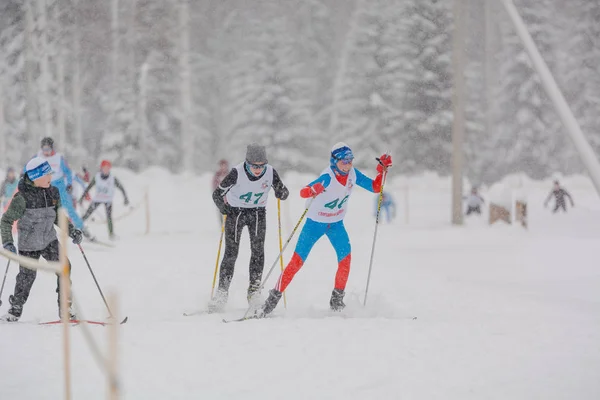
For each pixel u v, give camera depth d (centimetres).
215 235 3725
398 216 5728
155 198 6197
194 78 9100
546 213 5738
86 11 7725
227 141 9400
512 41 8694
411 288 1956
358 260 2592
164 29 7812
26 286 1455
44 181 1417
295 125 8775
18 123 7894
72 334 1248
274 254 2655
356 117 8912
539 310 1612
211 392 912
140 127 8175
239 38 9712
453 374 982
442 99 8406
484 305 1691
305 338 1204
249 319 1465
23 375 988
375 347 1138
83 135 9494
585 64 9069
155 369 1016
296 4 10038
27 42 7025
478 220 5350
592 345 1151
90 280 2084
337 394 901
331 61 10294
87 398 890
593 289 1962
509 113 8844
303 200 5991
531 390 909
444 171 8375
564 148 8794
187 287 1966
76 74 8469
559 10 9269
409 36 8488
